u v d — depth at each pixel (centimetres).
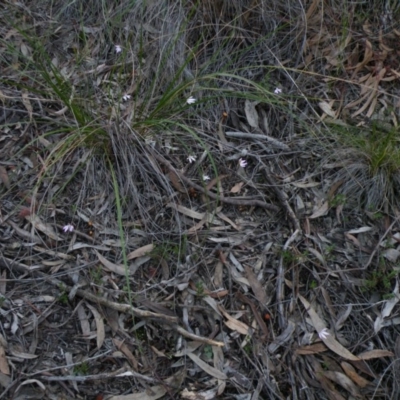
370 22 158
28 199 121
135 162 125
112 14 150
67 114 133
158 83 139
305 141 135
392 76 150
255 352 108
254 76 147
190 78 140
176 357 106
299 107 143
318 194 128
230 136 136
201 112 138
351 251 121
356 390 107
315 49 151
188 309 111
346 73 149
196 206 124
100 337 107
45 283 111
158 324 109
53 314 108
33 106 134
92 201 122
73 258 114
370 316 114
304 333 111
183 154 130
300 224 123
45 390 100
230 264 117
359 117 142
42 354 104
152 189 124
